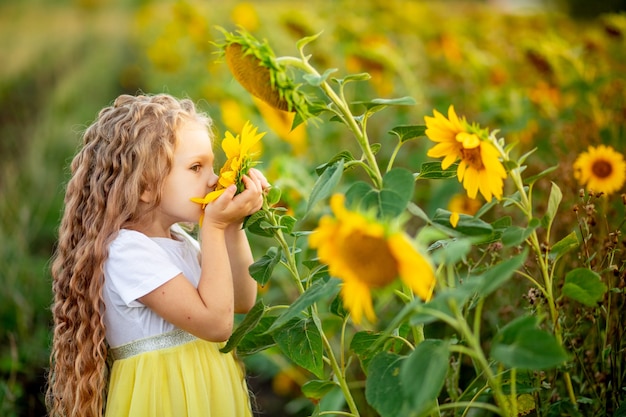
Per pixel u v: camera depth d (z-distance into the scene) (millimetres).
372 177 1572
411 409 1354
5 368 3105
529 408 1838
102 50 11961
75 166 2008
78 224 1946
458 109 4332
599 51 4188
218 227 1786
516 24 6602
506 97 4066
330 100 1650
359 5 6887
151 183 1869
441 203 3404
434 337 2830
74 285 1896
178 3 6770
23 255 3910
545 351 1237
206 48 6605
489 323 2604
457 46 5254
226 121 3971
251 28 5914
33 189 5074
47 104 7699
